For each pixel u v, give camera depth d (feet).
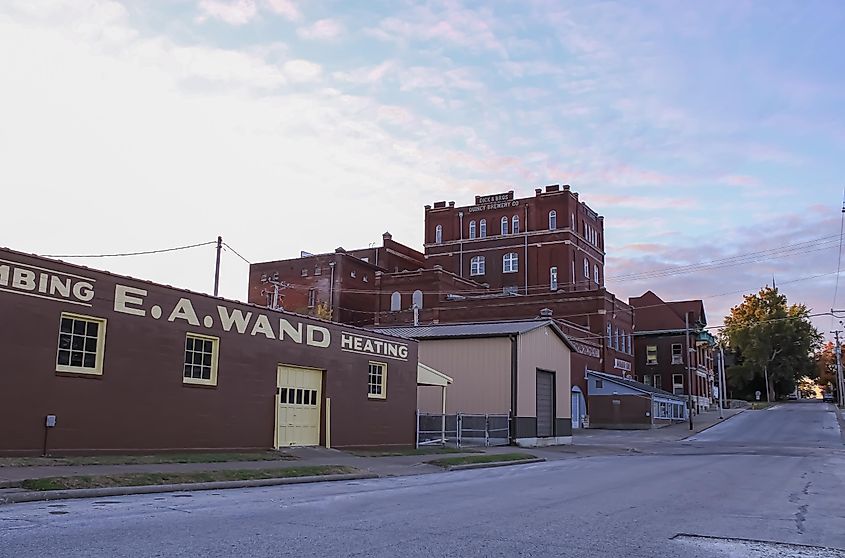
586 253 274.16
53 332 52.75
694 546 28.71
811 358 361.71
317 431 78.54
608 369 214.90
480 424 112.16
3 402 49.26
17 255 50.85
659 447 128.77
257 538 27.40
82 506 35.29
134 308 58.85
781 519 37.29
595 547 27.84
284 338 74.13
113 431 56.44
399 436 91.09
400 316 235.40
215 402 65.51
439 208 284.20
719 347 298.35
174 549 24.77
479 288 257.75
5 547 24.50
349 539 27.89
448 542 27.91
